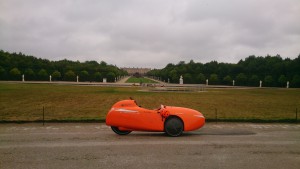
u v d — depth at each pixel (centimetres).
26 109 1808
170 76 8819
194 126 998
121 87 5138
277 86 7344
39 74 7838
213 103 2378
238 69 8588
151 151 765
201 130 1123
